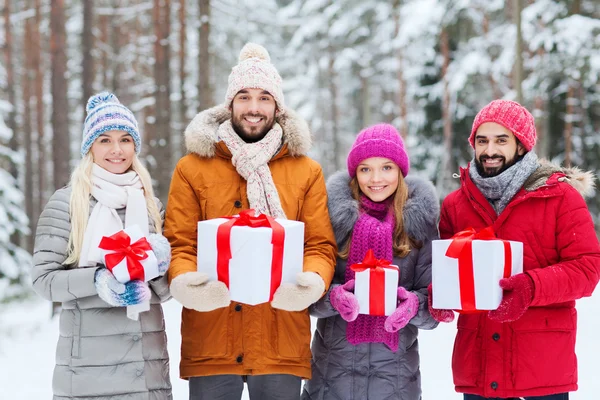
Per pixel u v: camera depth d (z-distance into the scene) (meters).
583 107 14.95
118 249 2.66
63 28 11.55
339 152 27.80
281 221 2.89
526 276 2.72
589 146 14.96
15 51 20.98
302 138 3.27
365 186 3.28
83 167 3.04
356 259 3.18
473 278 2.71
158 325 3.02
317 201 3.27
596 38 11.90
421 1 15.77
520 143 3.11
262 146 3.19
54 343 8.44
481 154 3.09
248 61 3.27
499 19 16.31
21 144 23.25
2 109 15.81
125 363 2.88
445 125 16.27
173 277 2.88
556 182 2.96
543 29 12.80
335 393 3.15
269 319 3.12
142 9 16.98
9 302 13.02
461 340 3.11
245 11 20.53
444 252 2.81
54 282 2.79
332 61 24.53
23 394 5.99
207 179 3.21
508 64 13.75
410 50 17.95
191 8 17.61
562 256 2.92
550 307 2.96
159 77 13.51
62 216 2.94
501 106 3.06
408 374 3.17
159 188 12.79
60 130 11.45
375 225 3.19
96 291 2.73
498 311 2.72
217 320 3.08
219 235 2.70
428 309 2.99
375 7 21.11
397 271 2.89
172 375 5.91
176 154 18.84
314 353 3.31
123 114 3.11
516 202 2.98
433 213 3.21
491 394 2.96
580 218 2.91
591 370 5.54
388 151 3.20
